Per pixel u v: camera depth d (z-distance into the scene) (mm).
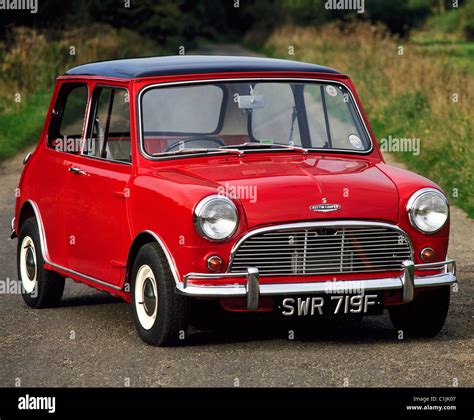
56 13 37969
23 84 29625
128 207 7781
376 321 8531
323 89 8547
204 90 8188
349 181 7434
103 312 9148
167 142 8000
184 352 7383
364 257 7297
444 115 20812
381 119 24141
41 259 9289
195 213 7062
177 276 7211
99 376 6848
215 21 92875
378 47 37156
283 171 7590
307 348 7480
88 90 8844
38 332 8336
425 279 7383
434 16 68812
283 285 7141
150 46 51906
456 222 13758
